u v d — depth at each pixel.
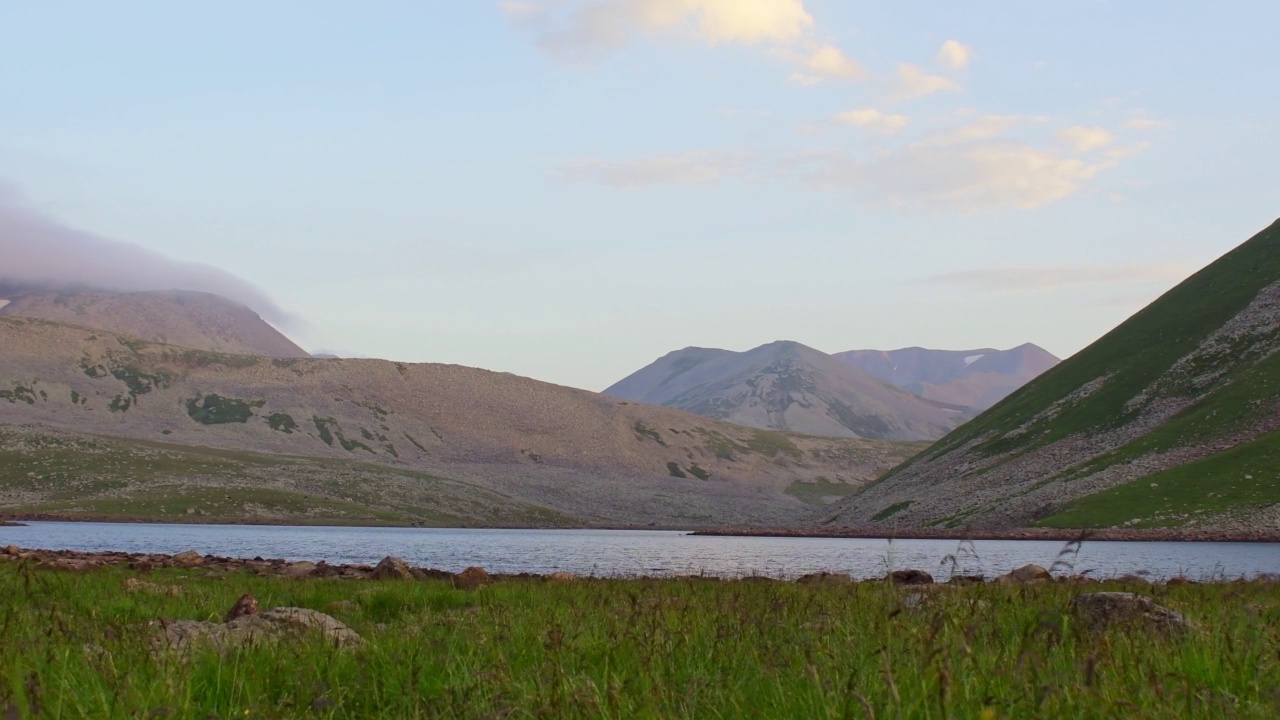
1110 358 171.75
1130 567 58.03
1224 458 115.56
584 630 13.62
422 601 22.34
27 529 132.50
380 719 9.73
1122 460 129.38
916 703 8.21
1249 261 173.50
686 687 9.59
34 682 9.12
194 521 176.50
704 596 19.92
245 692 10.25
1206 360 148.75
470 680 10.20
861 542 130.38
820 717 8.66
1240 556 72.75
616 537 156.75
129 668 10.52
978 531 123.50
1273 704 9.02
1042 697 8.16
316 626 14.48
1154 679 9.27
